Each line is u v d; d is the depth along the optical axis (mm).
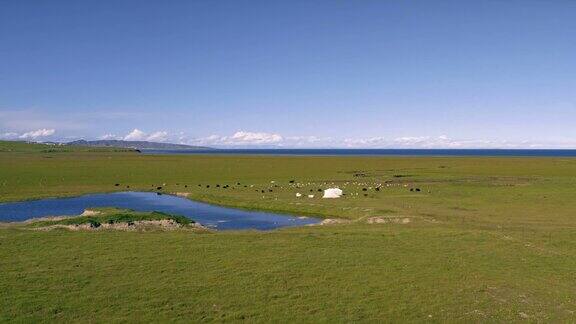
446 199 59594
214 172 107312
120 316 20078
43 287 23188
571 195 62688
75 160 147375
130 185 80250
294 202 57906
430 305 21828
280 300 22094
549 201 57312
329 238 34500
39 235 34500
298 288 23656
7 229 37719
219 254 29469
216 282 24312
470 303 22156
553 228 38969
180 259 28219
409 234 35844
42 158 156875
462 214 47531
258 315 20438
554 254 30359
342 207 53250
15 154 189125
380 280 25016
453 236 35062
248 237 34812
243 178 93062
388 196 62719
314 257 29047
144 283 24000
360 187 73688
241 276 25281
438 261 28531
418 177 92438
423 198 60594
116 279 24531
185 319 19891
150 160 156375
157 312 20531
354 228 39531
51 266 26531
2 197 64125
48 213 53375
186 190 72875
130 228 39938
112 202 63094
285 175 99500
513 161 158000
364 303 21906
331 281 24719
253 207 58031
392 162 150875
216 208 58188
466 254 30156
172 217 43625
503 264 28141
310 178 92188
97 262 27391
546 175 96062
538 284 24828
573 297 23094
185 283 24109
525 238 34719
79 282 24000
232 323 19609
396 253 30219
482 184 78500
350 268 26922
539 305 22094
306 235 35688
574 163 143000
